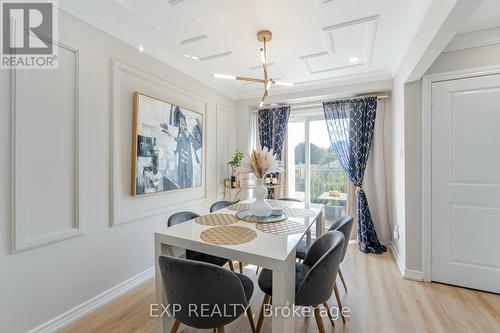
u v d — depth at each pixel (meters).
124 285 2.21
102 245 2.02
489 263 2.17
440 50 1.79
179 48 2.52
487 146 2.15
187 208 3.06
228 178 3.96
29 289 1.56
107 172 2.05
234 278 1.17
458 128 2.25
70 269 1.79
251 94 4.07
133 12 1.91
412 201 2.46
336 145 3.65
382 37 2.28
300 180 4.08
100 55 1.98
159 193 2.59
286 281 1.22
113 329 1.73
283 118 4.00
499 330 1.71
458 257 2.28
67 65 1.75
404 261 2.53
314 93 3.62
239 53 2.63
